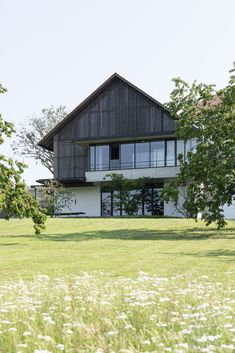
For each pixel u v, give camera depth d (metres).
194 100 22.16
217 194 20.89
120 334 4.62
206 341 4.22
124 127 39.97
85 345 4.33
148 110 39.34
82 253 14.02
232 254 13.20
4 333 4.79
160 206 37.81
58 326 5.05
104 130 40.53
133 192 38.34
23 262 12.04
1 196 15.73
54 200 39.41
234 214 36.66
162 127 38.88
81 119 41.31
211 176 20.16
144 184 37.62
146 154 39.12
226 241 17.16
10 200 16.56
